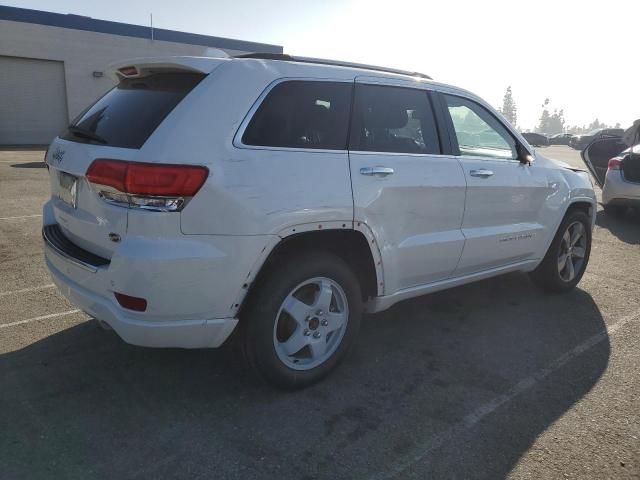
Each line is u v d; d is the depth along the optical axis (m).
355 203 3.08
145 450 2.58
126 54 25.88
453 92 3.98
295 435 2.74
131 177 2.48
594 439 2.77
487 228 4.07
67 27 24.22
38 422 2.76
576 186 4.82
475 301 4.77
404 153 3.47
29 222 7.21
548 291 5.01
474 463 2.56
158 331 2.64
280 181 2.79
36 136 24.67
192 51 27.38
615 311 4.60
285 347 3.09
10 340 3.67
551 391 3.23
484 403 3.08
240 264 2.70
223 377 3.29
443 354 3.70
